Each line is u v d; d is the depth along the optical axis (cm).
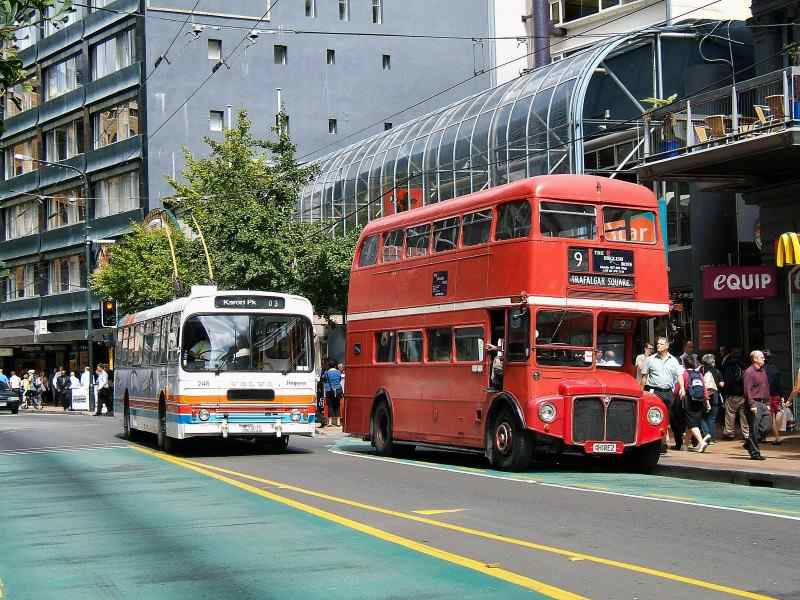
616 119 3372
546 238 1884
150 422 2658
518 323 1898
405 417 2269
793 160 2297
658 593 843
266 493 1577
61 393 6200
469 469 1975
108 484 1795
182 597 881
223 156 3956
